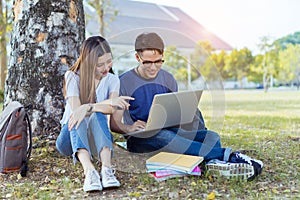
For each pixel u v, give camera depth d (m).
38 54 3.23
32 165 2.75
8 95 3.34
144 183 2.43
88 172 2.31
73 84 2.54
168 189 2.32
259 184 2.43
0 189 2.36
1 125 2.57
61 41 3.27
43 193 2.26
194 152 2.67
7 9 9.43
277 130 5.08
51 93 3.22
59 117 3.23
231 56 23.23
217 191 2.28
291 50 22.66
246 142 3.96
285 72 22.75
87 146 2.39
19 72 3.27
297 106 9.50
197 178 2.51
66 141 2.54
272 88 23.00
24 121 2.61
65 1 3.30
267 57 22.89
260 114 7.49
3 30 9.30
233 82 23.42
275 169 2.78
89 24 15.89
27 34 3.25
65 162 2.81
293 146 3.72
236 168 2.49
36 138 3.14
